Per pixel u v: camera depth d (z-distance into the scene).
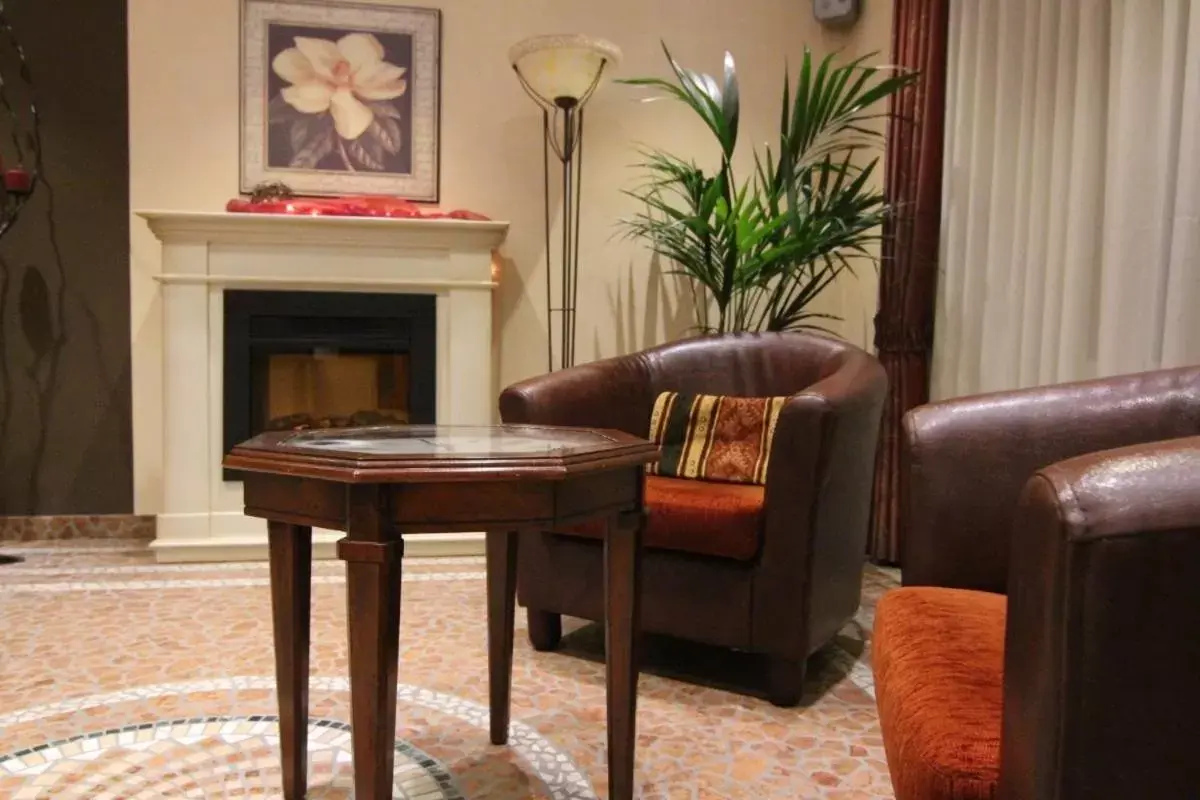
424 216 3.23
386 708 1.18
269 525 1.46
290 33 3.45
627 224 3.48
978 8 2.84
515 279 3.63
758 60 3.70
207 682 2.04
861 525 2.25
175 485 3.10
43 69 3.33
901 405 3.10
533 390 2.27
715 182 3.03
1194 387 1.30
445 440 1.43
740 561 2.00
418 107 3.54
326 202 3.23
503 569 1.74
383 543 1.15
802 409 1.92
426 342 3.24
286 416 3.29
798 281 3.24
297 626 1.46
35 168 3.34
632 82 3.18
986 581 1.36
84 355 3.41
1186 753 0.66
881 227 3.22
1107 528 0.65
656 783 1.62
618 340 3.68
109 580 2.88
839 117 3.04
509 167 3.61
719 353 2.67
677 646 2.38
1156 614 0.65
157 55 3.38
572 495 1.27
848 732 1.84
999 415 1.38
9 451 3.39
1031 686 0.71
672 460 2.47
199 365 3.09
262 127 3.44
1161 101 2.06
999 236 2.73
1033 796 0.70
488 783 1.61
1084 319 2.35
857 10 3.58
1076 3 2.43
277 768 1.64
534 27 3.60
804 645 1.95
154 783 1.58
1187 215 1.96
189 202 3.42
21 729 1.79
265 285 3.12
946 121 3.00
